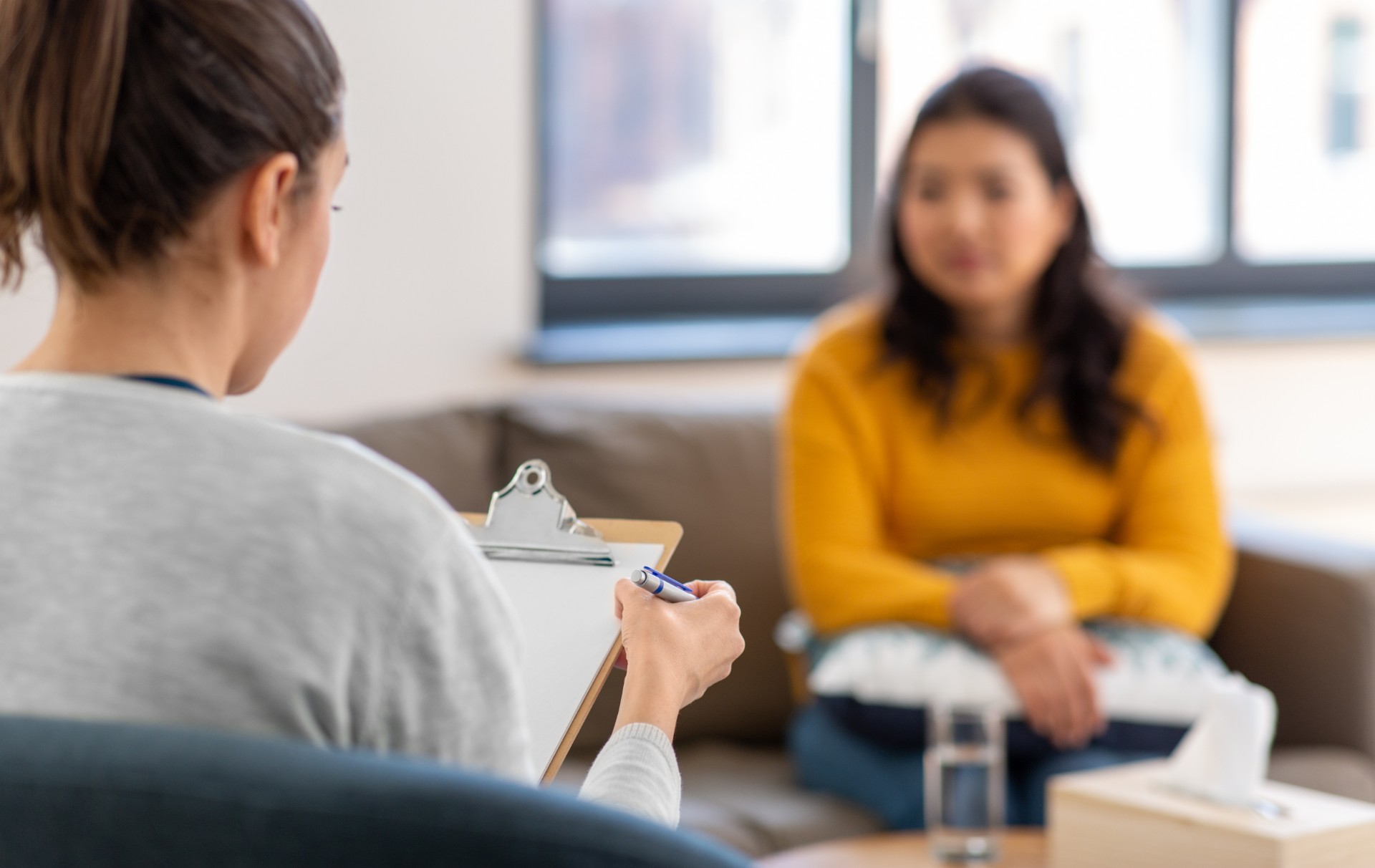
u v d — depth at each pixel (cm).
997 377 219
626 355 288
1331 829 149
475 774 63
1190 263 364
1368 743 217
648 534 95
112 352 72
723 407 246
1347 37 372
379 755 64
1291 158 372
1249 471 332
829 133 335
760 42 332
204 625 65
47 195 70
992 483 216
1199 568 212
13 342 174
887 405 218
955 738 160
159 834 60
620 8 327
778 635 235
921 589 203
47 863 61
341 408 271
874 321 224
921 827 194
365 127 268
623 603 86
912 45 338
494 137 277
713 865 64
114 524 67
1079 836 161
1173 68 360
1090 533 220
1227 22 358
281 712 65
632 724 81
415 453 224
